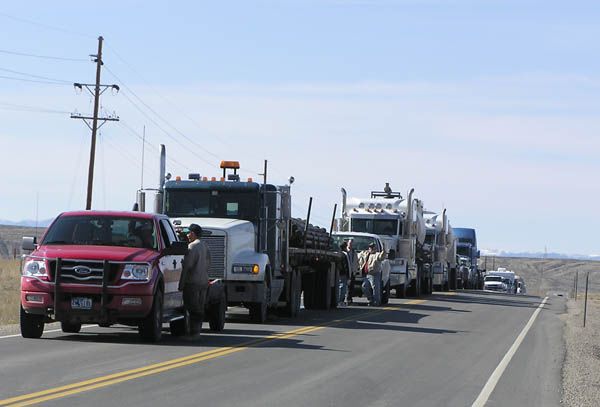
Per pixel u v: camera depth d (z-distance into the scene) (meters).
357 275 52.16
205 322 33.78
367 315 41.31
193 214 35.69
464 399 18.12
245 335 28.80
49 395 15.94
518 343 31.11
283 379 19.28
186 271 26.23
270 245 35.59
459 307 52.69
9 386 16.83
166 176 36.50
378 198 63.44
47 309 24.69
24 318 25.36
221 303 29.64
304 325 33.84
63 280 24.64
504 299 69.19
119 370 19.44
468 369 23.05
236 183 35.56
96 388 16.94
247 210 35.44
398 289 62.41
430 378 20.91
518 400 18.56
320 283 44.69
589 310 60.88
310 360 22.80
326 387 18.50
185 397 16.42
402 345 27.95
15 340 24.92
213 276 33.00
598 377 24.20
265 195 35.62
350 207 62.94
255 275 33.16
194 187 35.69
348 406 16.42
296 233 39.00
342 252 48.38
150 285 24.81
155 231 26.16
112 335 27.25
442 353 26.41
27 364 19.92
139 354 22.47
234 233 33.28
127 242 25.81
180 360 21.52
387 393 18.28
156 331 25.31
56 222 26.30
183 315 27.55
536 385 20.97
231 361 21.88
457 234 103.88
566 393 20.17
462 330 35.31
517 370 23.47
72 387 16.89
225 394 16.98
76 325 27.80
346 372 20.95
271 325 33.34
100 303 24.58
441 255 78.12
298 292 38.94
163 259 25.92
